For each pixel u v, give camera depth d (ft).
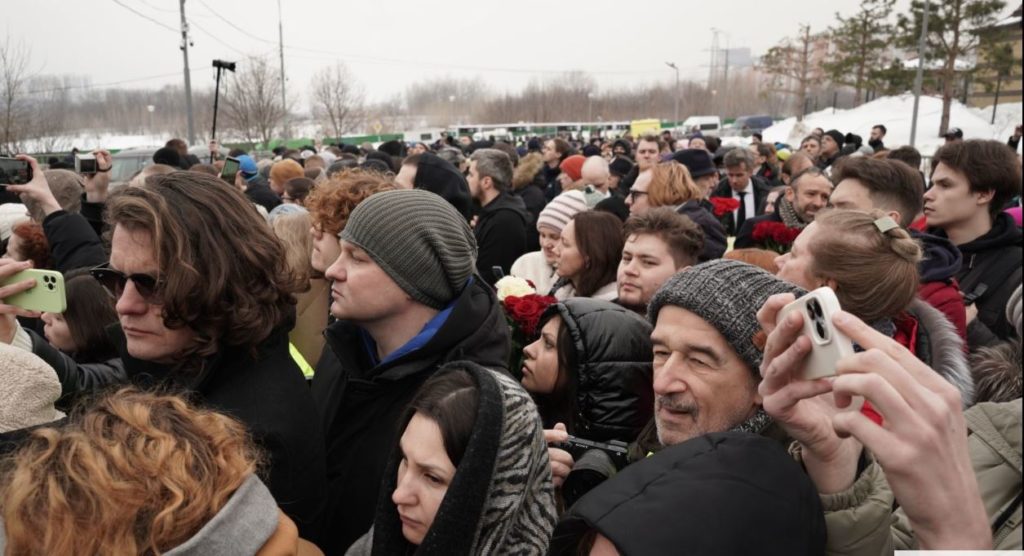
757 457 3.91
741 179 23.26
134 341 6.08
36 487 3.76
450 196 13.75
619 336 7.30
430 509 5.15
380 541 5.50
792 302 3.81
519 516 5.10
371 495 6.76
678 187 15.33
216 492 4.00
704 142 39.60
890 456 3.01
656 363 5.41
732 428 5.08
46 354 7.43
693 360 5.11
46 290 6.78
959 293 9.50
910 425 2.98
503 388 5.24
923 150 57.21
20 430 5.11
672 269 9.57
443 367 5.69
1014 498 4.25
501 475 4.93
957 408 3.06
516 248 17.29
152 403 4.41
